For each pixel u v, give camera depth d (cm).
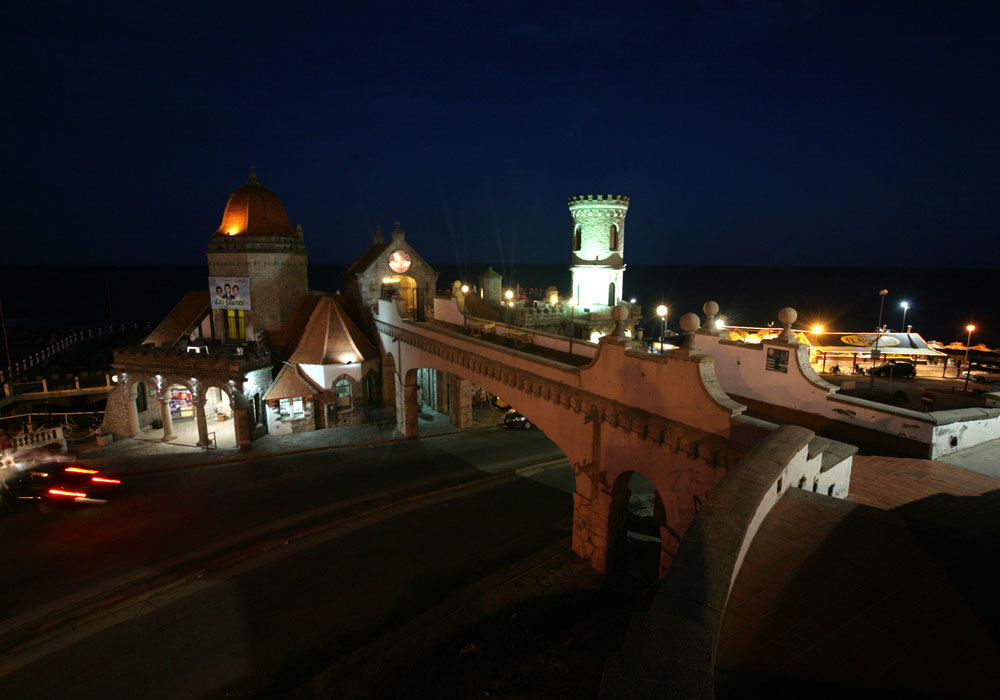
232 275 4612
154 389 4125
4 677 1587
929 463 1372
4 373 6400
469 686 1352
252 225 4675
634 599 1781
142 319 15912
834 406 1586
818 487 1109
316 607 1897
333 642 1717
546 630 1614
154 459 3609
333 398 4331
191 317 5091
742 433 1345
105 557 2280
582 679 1267
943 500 1156
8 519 2661
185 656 1661
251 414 3975
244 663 1630
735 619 665
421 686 1405
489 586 1964
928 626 649
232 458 3588
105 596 1995
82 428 4625
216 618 1844
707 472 1466
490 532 2422
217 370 3797
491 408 4741
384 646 1659
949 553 800
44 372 6397
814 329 5494
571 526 2467
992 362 5719
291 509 2727
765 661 597
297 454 3666
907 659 597
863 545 819
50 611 1906
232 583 2052
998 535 995
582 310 5003
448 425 4309
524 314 4844
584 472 2003
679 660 468
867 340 5362
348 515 2625
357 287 4875
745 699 546
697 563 635
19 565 2225
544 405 2198
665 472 1616
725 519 734
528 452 3600
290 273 4762
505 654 1496
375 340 4719
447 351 3047
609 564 1956
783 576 745
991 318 15175
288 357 4375
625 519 1967
